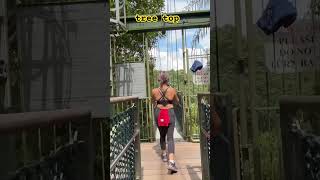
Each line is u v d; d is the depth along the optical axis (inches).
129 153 210.2
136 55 481.7
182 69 444.5
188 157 329.1
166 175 272.4
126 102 205.5
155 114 290.0
